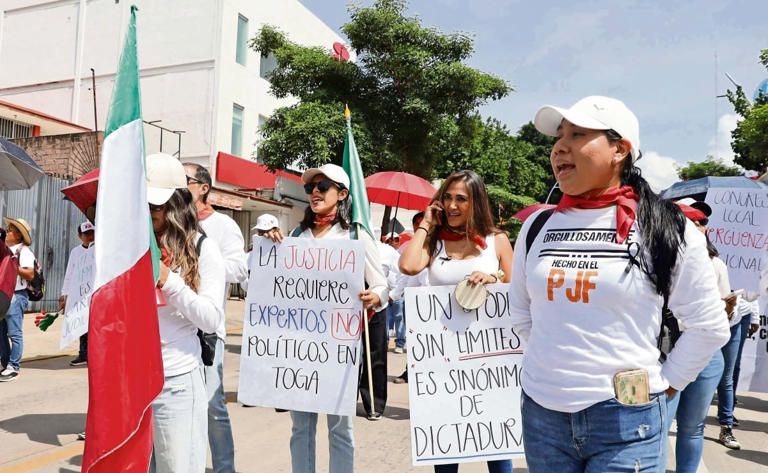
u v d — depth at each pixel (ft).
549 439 6.49
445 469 10.27
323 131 48.83
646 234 6.10
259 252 11.07
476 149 82.38
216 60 64.03
